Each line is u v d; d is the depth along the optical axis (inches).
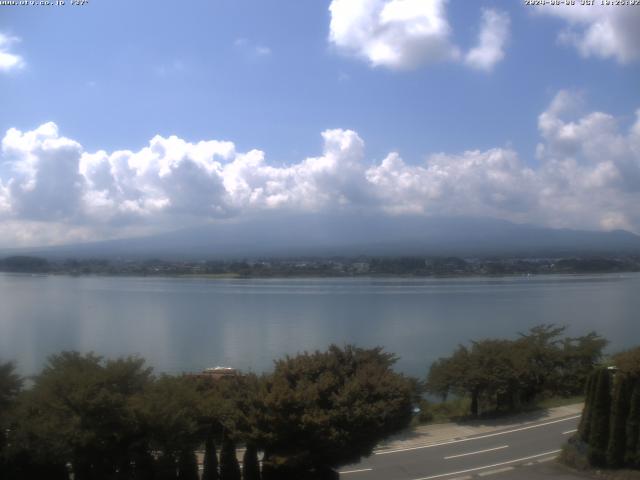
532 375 1347.2
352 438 679.7
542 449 969.5
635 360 781.3
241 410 697.0
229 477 692.1
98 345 2721.5
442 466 892.6
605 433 782.5
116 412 633.0
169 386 689.6
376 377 725.9
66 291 5979.3
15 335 3021.7
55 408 639.8
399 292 5954.7
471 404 1299.2
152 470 658.2
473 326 3415.4
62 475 682.8
